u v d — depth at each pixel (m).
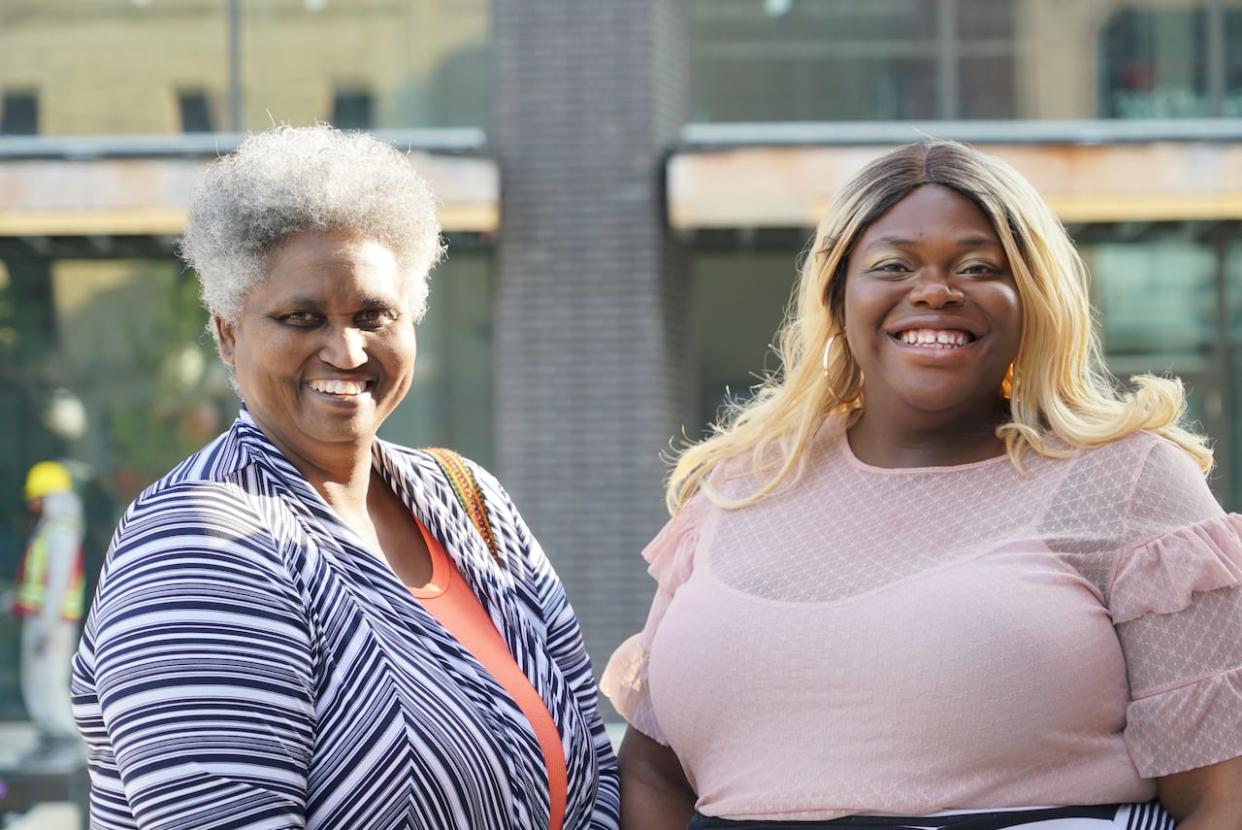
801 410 2.29
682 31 7.30
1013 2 7.18
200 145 7.01
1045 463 2.02
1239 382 7.29
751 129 7.16
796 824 1.97
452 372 7.41
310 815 1.69
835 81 7.23
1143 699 1.89
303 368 1.83
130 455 7.34
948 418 2.11
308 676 1.70
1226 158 6.73
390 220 1.83
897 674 1.92
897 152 2.15
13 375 7.34
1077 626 1.89
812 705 1.98
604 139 7.10
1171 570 1.86
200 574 1.67
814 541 2.11
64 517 7.19
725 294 7.54
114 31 7.17
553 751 1.97
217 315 1.88
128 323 7.38
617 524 7.05
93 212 6.87
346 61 7.19
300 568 1.76
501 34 7.15
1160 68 7.13
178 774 1.61
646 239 7.08
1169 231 7.21
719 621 2.09
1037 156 6.82
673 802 2.28
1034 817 1.88
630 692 2.34
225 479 1.78
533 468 7.09
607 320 7.09
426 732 1.74
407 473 2.04
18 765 5.95
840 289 2.23
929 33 7.21
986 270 2.05
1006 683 1.88
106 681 1.65
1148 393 1.98
